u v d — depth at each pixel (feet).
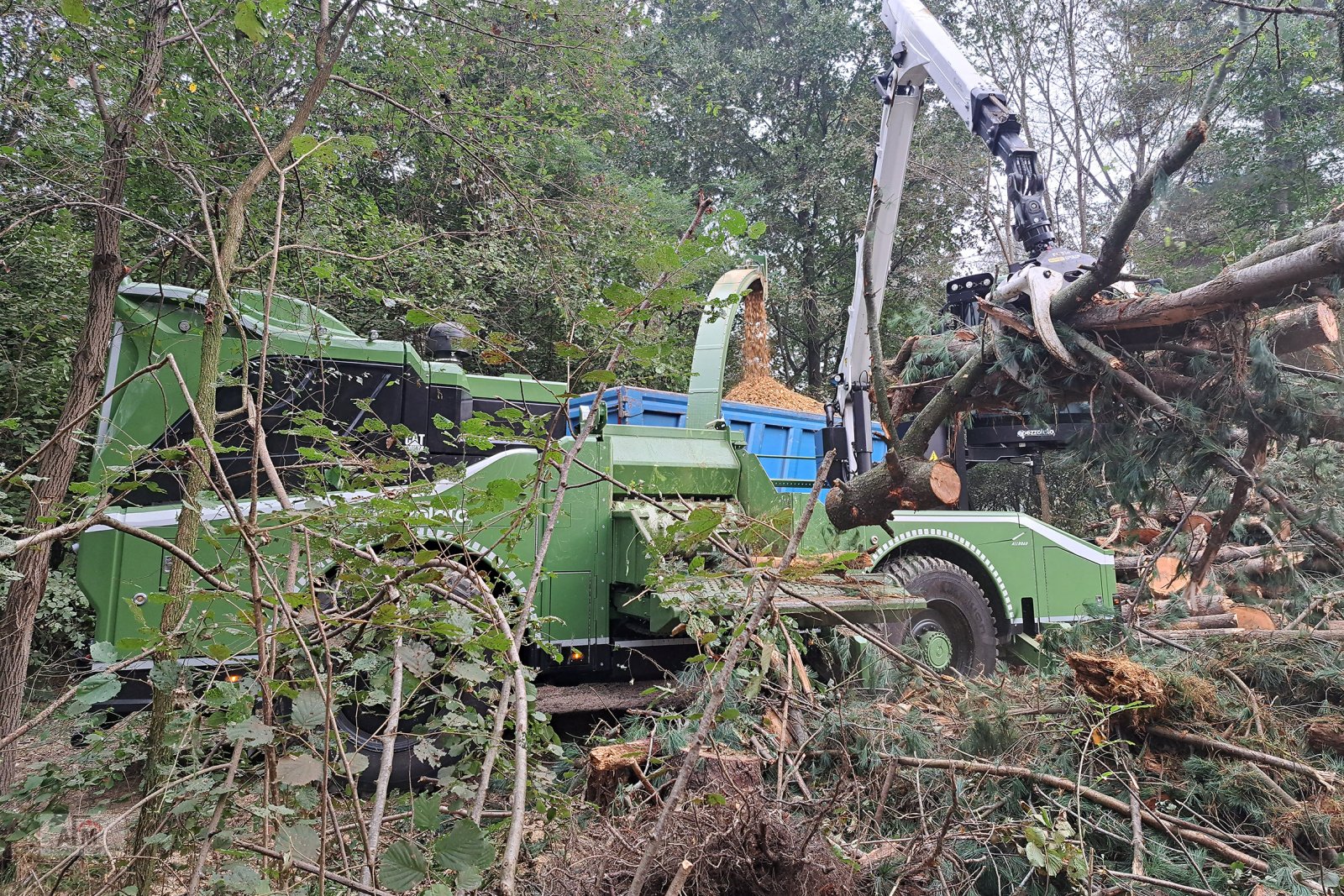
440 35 18.69
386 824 8.13
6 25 15.35
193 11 17.69
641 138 27.07
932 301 56.39
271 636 6.66
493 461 14.57
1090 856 8.98
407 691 8.39
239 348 12.72
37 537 5.64
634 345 7.52
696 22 67.51
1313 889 8.80
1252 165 42.91
